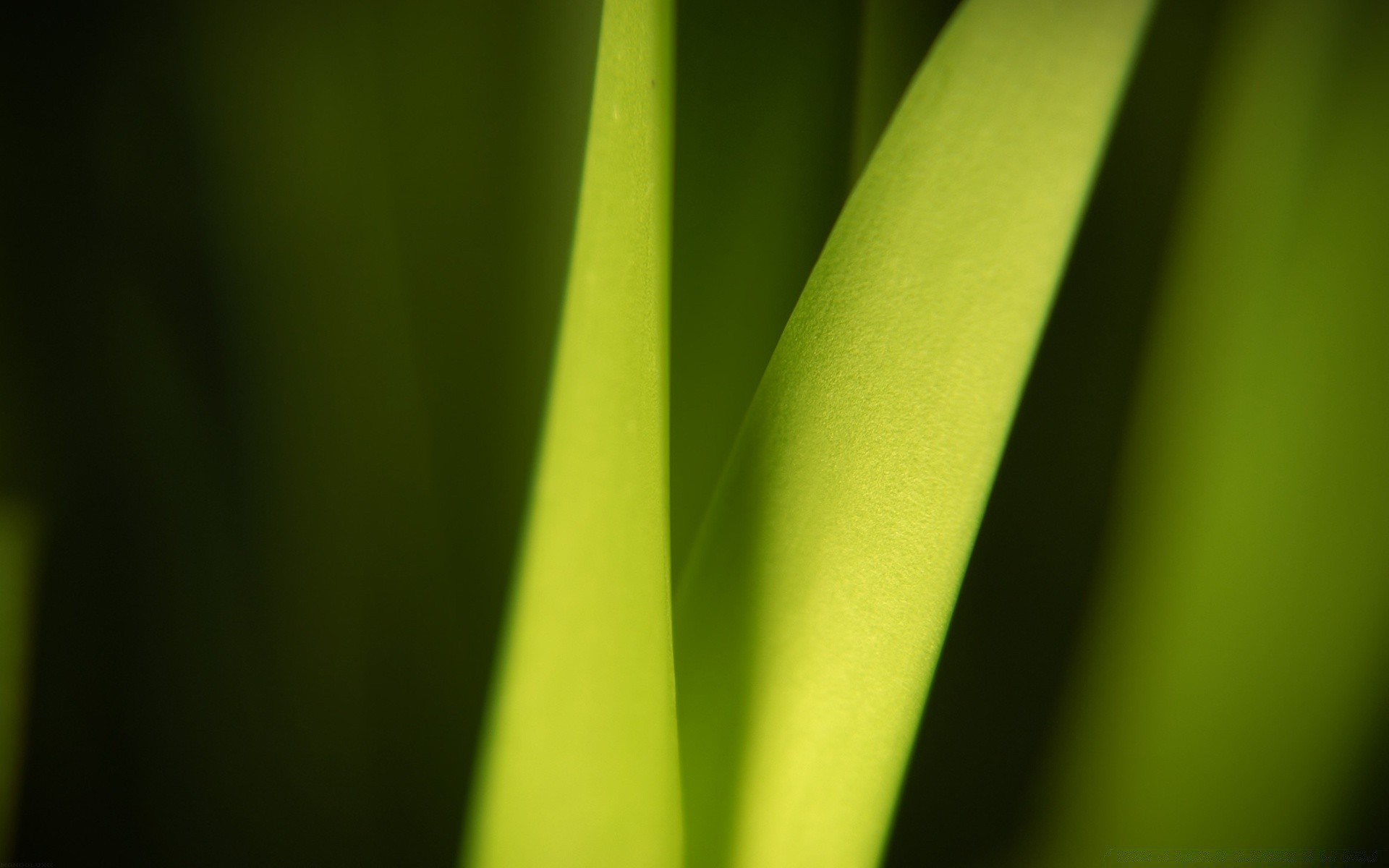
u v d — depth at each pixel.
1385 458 0.16
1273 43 0.15
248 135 0.16
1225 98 0.15
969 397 0.15
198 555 0.16
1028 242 0.15
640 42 0.15
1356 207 0.15
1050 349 0.16
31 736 0.16
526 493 0.16
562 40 0.16
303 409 0.16
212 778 0.16
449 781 0.16
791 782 0.15
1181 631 0.16
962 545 0.15
